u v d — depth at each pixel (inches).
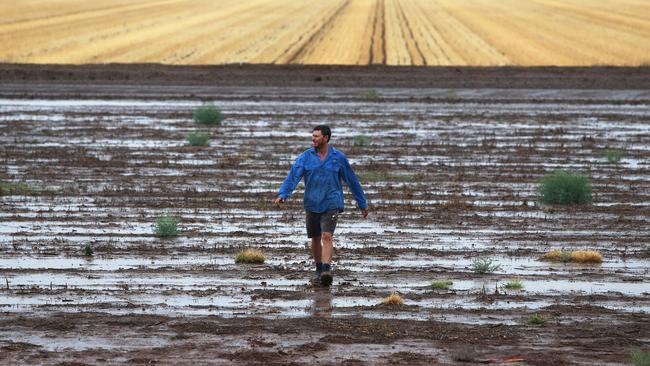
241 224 1596.9
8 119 3068.4
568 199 1818.4
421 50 5841.5
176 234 1503.4
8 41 6200.8
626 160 2364.7
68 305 1074.1
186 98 3708.2
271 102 3661.4
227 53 5693.9
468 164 2281.0
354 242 1455.5
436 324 998.4
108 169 2177.7
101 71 4598.9
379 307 1070.4
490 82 4338.1
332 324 989.2
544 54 5629.9
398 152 2447.1
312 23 7485.2
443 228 1578.5
